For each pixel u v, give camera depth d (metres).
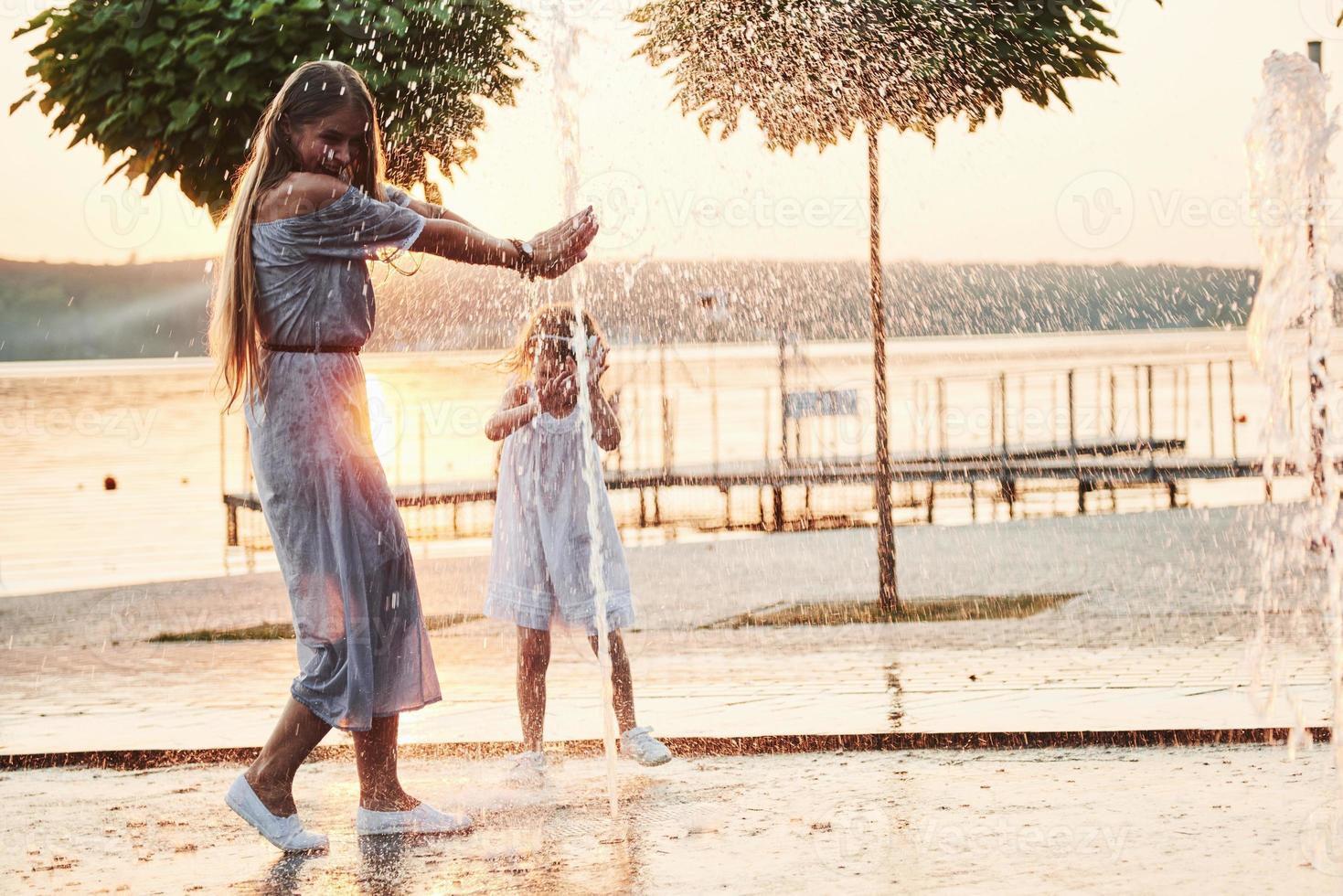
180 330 71.38
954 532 12.77
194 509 16.30
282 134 3.96
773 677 6.16
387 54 6.24
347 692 3.84
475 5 6.20
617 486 14.77
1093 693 5.55
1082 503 15.53
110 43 6.27
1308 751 4.68
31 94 6.56
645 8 6.66
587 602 4.56
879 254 8.30
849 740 4.88
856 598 8.86
